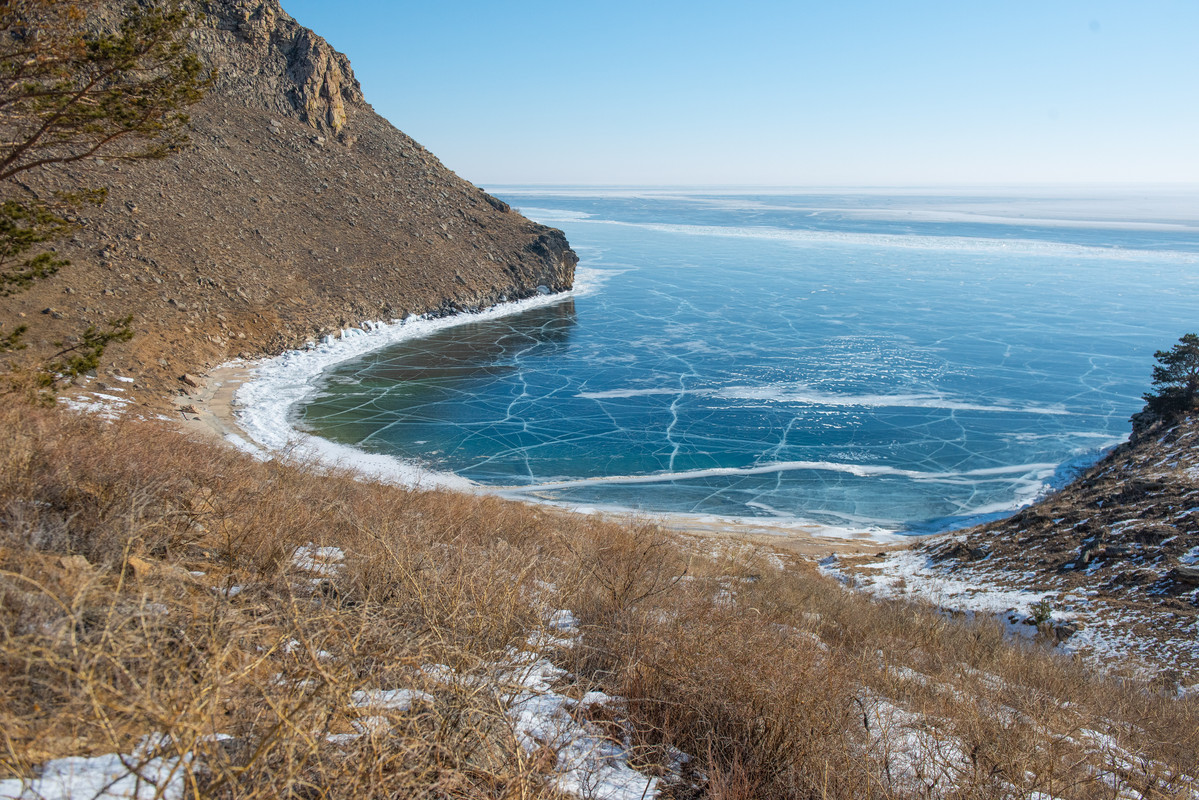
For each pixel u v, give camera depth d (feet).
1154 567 51.49
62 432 21.22
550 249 246.06
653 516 81.66
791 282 292.61
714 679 11.80
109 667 6.98
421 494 38.29
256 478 26.63
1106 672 35.40
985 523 82.07
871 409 132.05
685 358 166.30
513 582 14.74
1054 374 156.97
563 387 141.59
